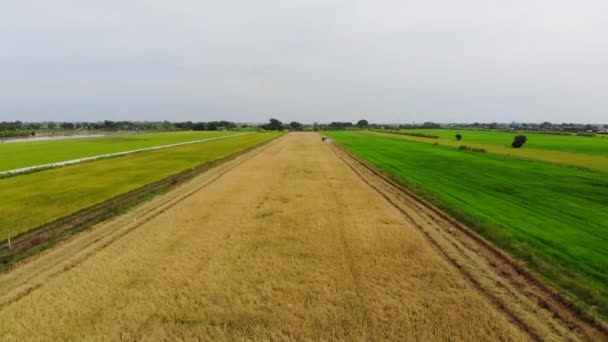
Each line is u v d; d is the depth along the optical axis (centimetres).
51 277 849
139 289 794
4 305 725
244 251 1029
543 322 662
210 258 974
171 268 905
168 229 1234
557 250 1023
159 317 683
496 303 732
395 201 1684
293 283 823
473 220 1309
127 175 2447
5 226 1255
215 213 1458
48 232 1195
